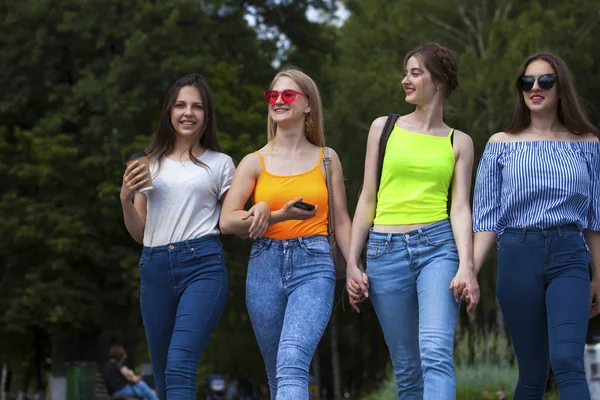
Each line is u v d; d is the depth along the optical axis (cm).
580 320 636
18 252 2883
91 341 3123
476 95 3141
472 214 692
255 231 630
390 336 679
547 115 684
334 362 4325
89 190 2889
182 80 732
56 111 2947
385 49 3638
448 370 636
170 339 716
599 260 682
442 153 670
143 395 1582
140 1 2931
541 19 3191
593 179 676
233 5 3238
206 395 3881
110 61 2936
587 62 3111
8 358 3931
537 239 654
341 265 697
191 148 725
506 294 666
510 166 673
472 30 3531
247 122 2973
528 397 677
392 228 670
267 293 661
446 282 650
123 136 2880
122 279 2875
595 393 1117
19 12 2912
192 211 706
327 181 680
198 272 701
